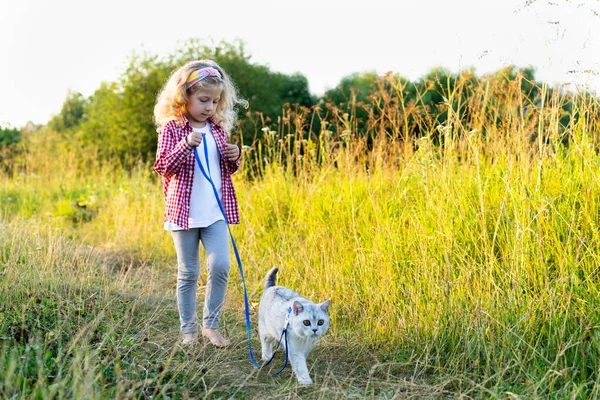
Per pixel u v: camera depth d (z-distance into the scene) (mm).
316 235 6016
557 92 4996
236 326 4742
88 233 8297
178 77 4047
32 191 11383
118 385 2920
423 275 4598
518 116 5633
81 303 4570
